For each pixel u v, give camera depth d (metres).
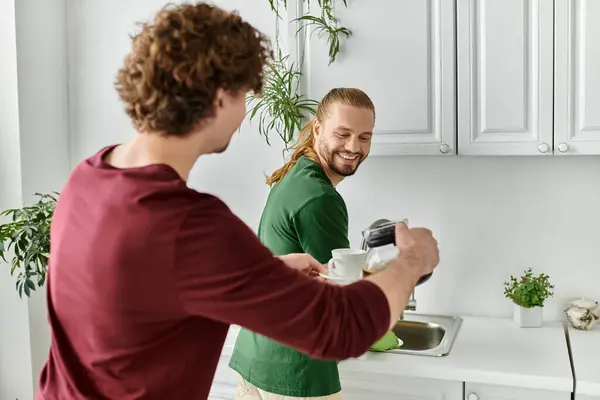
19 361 3.00
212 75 1.14
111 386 1.21
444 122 2.37
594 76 2.20
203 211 1.13
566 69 2.23
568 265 2.61
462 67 2.33
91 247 1.16
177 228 1.11
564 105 2.24
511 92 2.29
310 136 2.25
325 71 2.47
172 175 1.16
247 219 2.96
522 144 2.30
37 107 3.01
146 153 1.22
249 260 1.13
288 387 2.06
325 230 1.99
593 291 2.60
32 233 2.63
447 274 2.74
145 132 1.20
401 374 2.20
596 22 2.18
